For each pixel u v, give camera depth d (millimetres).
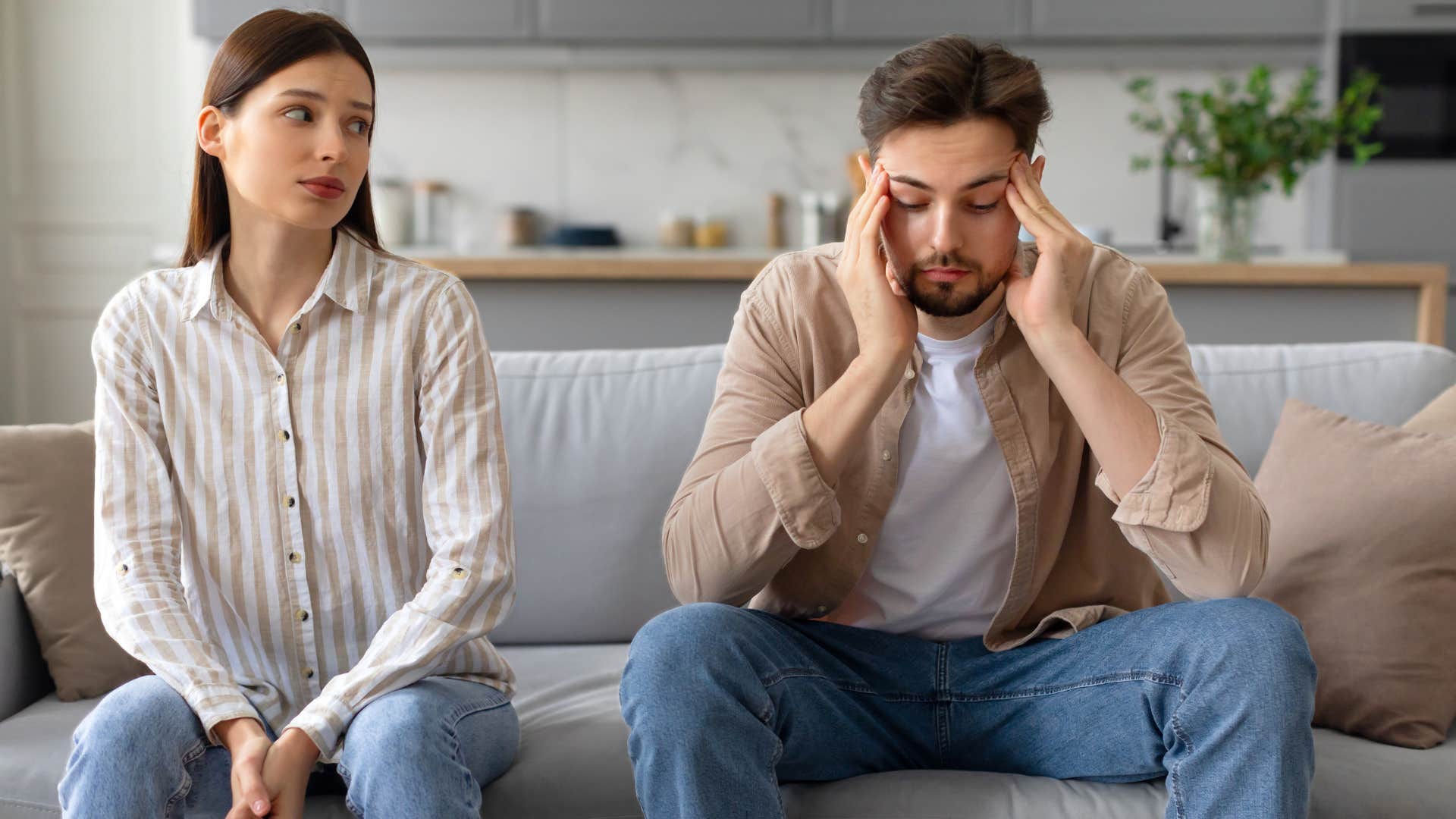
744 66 5004
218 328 1477
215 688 1327
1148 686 1321
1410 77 4676
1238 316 2799
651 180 5352
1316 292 2781
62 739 1540
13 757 1485
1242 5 4805
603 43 4980
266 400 1469
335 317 1495
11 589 1696
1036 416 1489
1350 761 1432
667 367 2051
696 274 2789
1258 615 1269
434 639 1375
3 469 1749
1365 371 1990
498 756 1422
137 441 1450
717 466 1471
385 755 1256
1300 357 2021
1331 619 1588
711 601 1452
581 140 5332
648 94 5316
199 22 4785
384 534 1485
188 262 1525
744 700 1304
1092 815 1338
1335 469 1684
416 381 1510
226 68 1418
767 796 1284
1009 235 1401
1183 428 1379
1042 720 1424
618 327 2848
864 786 1409
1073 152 5250
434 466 1484
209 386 1475
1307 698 1230
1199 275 2760
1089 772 1401
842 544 1496
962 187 1354
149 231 5176
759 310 1562
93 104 5145
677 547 1445
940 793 1378
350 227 1551
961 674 1475
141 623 1363
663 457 1978
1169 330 1528
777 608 1538
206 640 1396
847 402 1392
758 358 1537
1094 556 1530
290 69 1397
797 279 1560
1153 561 1457
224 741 1309
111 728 1259
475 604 1419
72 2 5121
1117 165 5238
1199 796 1247
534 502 1969
